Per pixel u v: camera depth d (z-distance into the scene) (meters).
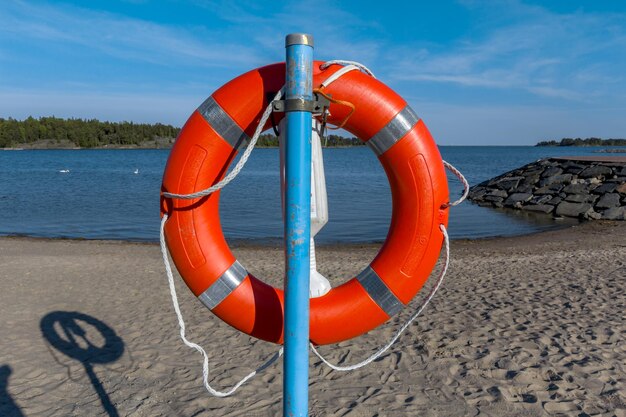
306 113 1.68
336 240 13.75
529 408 3.40
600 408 3.36
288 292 1.72
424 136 2.29
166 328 5.18
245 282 2.36
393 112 2.22
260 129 1.77
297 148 1.68
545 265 8.52
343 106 2.20
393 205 2.42
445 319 5.31
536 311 5.52
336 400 3.57
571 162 22.08
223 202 23.72
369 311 2.38
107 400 3.64
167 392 3.75
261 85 2.12
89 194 27.44
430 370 4.04
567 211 18.16
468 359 4.22
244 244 12.96
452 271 8.12
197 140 2.20
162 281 7.33
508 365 4.07
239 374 4.05
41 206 22.05
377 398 3.59
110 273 7.93
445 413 3.37
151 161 75.69
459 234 14.69
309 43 1.66
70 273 7.91
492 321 5.19
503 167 63.03
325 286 2.40
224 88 2.18
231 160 2.27
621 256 9.25
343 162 84.44
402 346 4.55
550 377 3.84
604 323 5.03
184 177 2.21
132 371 4.13
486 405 3.46
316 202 2.14
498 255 10.45
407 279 2.36
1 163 68.62
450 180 39.75
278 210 20.84
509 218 17.83
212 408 3.49
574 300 5.95
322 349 4.52
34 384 3.90
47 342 4.79
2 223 17.11
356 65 2.22
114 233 14.99
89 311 5.79
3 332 5.05
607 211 17.16
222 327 5.20
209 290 2.31
